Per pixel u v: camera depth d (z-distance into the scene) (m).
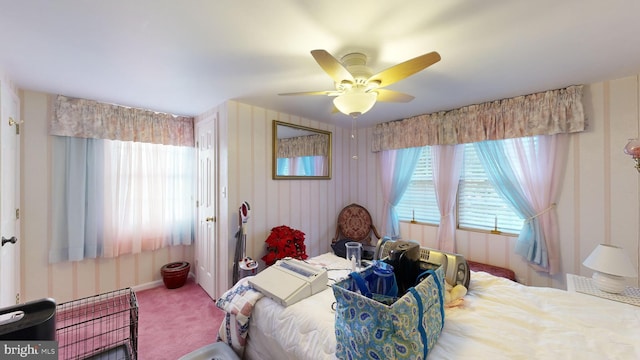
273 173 2.92
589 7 1.18
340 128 3.77
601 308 1.27
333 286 1.04
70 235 2.46
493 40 1.47
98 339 1.92
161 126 3.01
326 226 3.59
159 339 2.04
